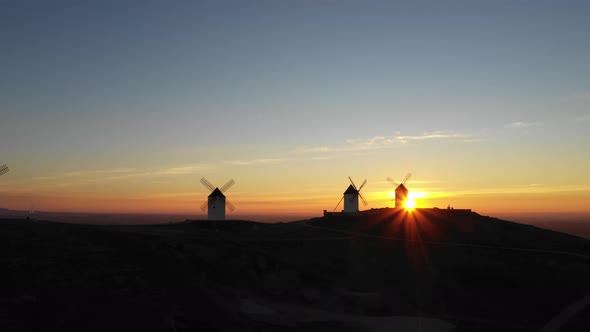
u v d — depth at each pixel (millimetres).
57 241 63531
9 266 52094
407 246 91812
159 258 62594
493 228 113312
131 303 47531
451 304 65812
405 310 61906
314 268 71062
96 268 55344
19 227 68562
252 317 51375
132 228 89625
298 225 115562
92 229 73188
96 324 41844
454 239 102125
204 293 55625
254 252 70562
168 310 47500
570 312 64062
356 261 78812
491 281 74000
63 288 48750
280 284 63375
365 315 58250
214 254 67812
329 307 59281
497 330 56281
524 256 88688
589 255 91438
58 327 40219
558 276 77938
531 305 66375
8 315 40875
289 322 51469
